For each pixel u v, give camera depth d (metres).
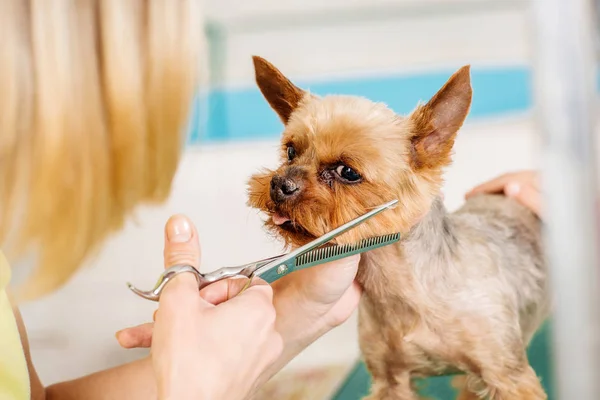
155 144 0.83
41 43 0.73
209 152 0.86
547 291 0.74
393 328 0.69
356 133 0.61
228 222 0.83
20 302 0.85
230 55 0.88
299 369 0.77
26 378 0.43
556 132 0.81
